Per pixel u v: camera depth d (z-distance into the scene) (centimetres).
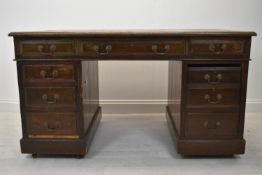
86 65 180
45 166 165
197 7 244
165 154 181
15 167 163
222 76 163
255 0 242
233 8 244
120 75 258
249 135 209
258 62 254
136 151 185
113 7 245
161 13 246
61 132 171
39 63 163
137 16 246
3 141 200
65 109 169
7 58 257
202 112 168
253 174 155
